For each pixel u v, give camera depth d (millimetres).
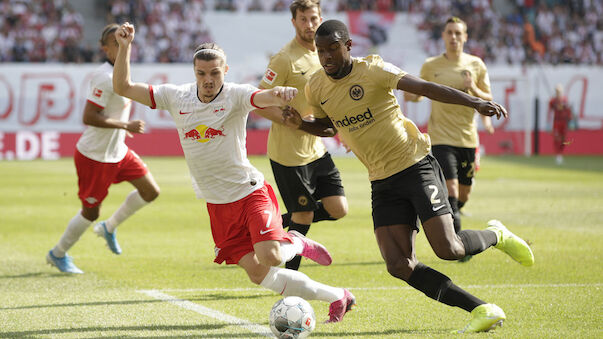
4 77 90062
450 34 29219
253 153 96875
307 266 26109
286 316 15727
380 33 118188
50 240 32531
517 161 86750
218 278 23906
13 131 90500
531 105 100250
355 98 17125
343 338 16219
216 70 16469
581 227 35219
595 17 121500
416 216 17797
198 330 17000
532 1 121750
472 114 28594
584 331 16484
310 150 22609
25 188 55531
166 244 31438
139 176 26297
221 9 120250
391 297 20750
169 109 17469
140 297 20875
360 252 28969
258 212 17031
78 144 25391
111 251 28672
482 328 16250
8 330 16953
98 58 103125
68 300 20453
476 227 35250
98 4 114625
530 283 22547
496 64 114625
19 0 107125
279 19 121062
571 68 100500
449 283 16672
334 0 119125
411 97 27562
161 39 110000
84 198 25297
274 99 16469
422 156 17516
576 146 100938
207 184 17609
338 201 23156
